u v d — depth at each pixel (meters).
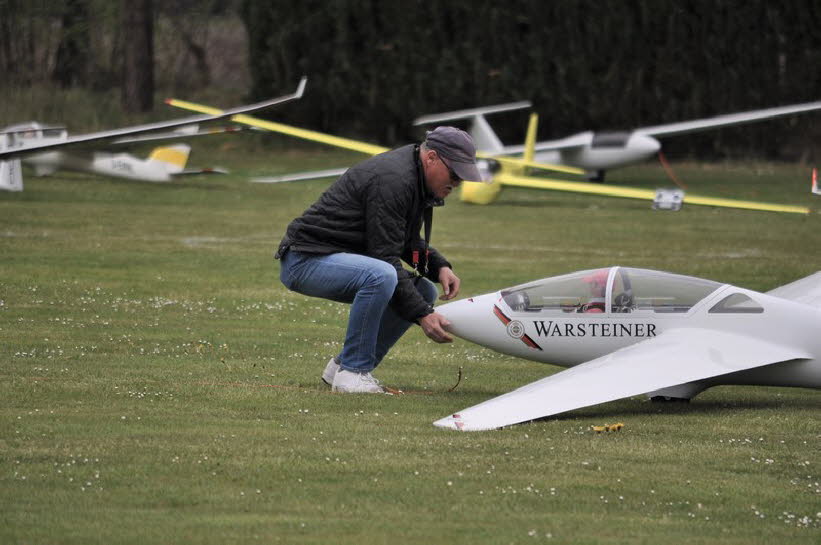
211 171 117.75
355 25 151.00
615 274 27.78
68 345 32.12
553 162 128.25
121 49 176.75
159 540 15.36
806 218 93.75
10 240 65.19
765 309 26.80
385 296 26.03
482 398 26.88
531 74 145.88
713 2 140.50
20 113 152.50
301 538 15.61
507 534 15.97
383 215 25.81
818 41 140.88
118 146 113.62
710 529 16.45
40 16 170.38
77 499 17.05
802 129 143.62
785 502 17.94
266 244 68.25
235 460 19.48
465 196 105.25
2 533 15.42
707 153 146.38
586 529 16.30
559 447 21.23
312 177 109.69
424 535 15.86
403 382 29.08
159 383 26.70
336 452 20.25
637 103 143.25
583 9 143.00
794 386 26.75
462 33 147.88
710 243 74.75
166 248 64.25
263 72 156.00
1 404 23.59
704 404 27.14
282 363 30.72
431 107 149.62
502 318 28.11
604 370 24.88
